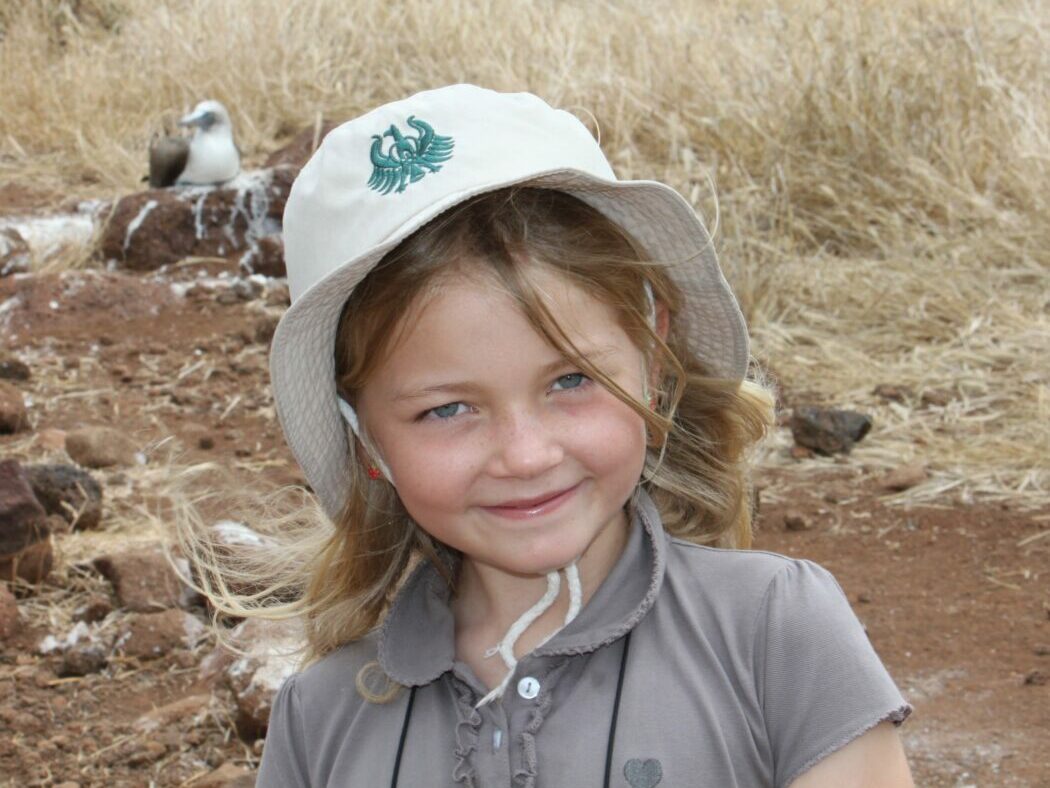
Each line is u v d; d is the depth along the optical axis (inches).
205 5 460.4
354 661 84.5
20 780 142.9
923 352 243.3
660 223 80.6
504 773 76.0
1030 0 383.9
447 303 73.0
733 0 427.2
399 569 88.4
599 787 74.2
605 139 338.3
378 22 442.3
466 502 75.9
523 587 81.4
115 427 230.7
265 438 226.2
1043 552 179.8
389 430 77.2
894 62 321.1
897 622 165.3
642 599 78.1
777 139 313.6
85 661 162.6
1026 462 204.1
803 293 270.2
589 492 76.6
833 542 186.9
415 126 75.2
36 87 426.9
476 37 414.9
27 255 311.0
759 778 74.5
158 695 158.9
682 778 73.5
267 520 115.5
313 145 344.8
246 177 325.4
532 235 74.3
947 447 210.2
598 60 382.6
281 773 83.8
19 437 226.2
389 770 79.1
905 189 298.2
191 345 266.8
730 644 76.0
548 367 73.6
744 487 92.5
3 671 161.8
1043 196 281.7
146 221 315.6
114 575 175.6
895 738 74.2
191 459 214.8
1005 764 135.8
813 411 213.2
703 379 87.1
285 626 152.0
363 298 76.3
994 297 254.1
